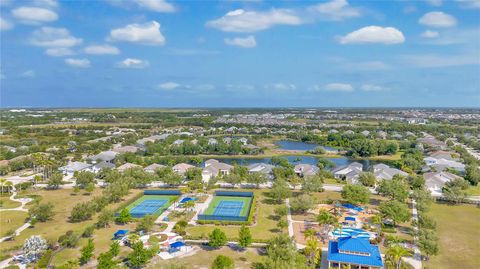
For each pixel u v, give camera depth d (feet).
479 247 374.43
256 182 616.39
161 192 587.68
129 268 320.70
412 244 377.50
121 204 516.32
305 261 319.47
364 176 606.96
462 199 534.37
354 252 328.29
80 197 563.89
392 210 423.64
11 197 564.71
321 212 416.26
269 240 364.38
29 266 328.70
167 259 339.98
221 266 294.87
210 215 462.19
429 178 625.82
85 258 328.49
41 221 449.48
